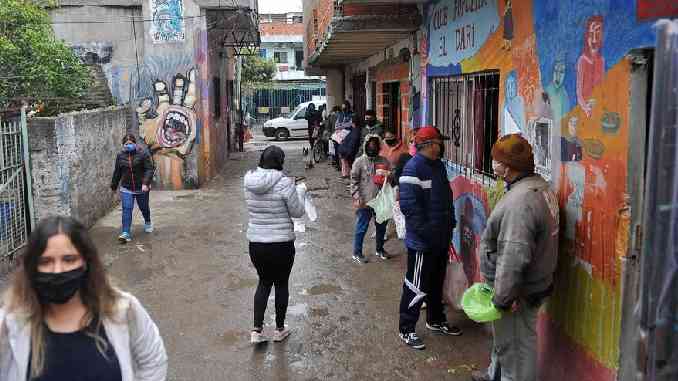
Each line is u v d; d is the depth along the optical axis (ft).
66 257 7.56
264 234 17.47
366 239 30.60
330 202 40.96
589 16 12.35
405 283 17.85
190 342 18.54
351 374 16.30
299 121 98.94
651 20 10.27
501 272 12.58
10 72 34.53
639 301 9.29
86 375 7.50
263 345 18.22
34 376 7.40
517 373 13.53
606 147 11.76
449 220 17.62
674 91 8.27
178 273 25.48
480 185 20.42
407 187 17.24
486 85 20.40
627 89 10.96
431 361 16.94
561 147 13.75
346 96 68.95
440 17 25.13
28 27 34.94
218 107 58.54
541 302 13.32
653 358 8.93
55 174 28.22
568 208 13.42
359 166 25.91
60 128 28.68
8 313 7.51
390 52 38.96
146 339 8.26
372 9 28.50
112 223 35.14
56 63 36.19
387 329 19.20
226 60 67.51
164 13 46.01
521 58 16.25
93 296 7.79
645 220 8.89
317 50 45.24
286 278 18.20
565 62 13.52
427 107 27.68
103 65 47.03
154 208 39.68
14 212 25.79
